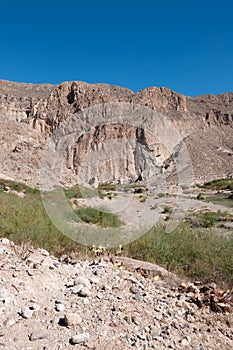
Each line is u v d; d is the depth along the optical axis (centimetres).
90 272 515
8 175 4128
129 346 336
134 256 686
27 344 321
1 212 863
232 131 17412
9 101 17488
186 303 458
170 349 349
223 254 714
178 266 664
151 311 415
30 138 7606
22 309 369
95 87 17325
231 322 435
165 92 18625
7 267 462
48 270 484
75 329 351
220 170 9831
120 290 456
